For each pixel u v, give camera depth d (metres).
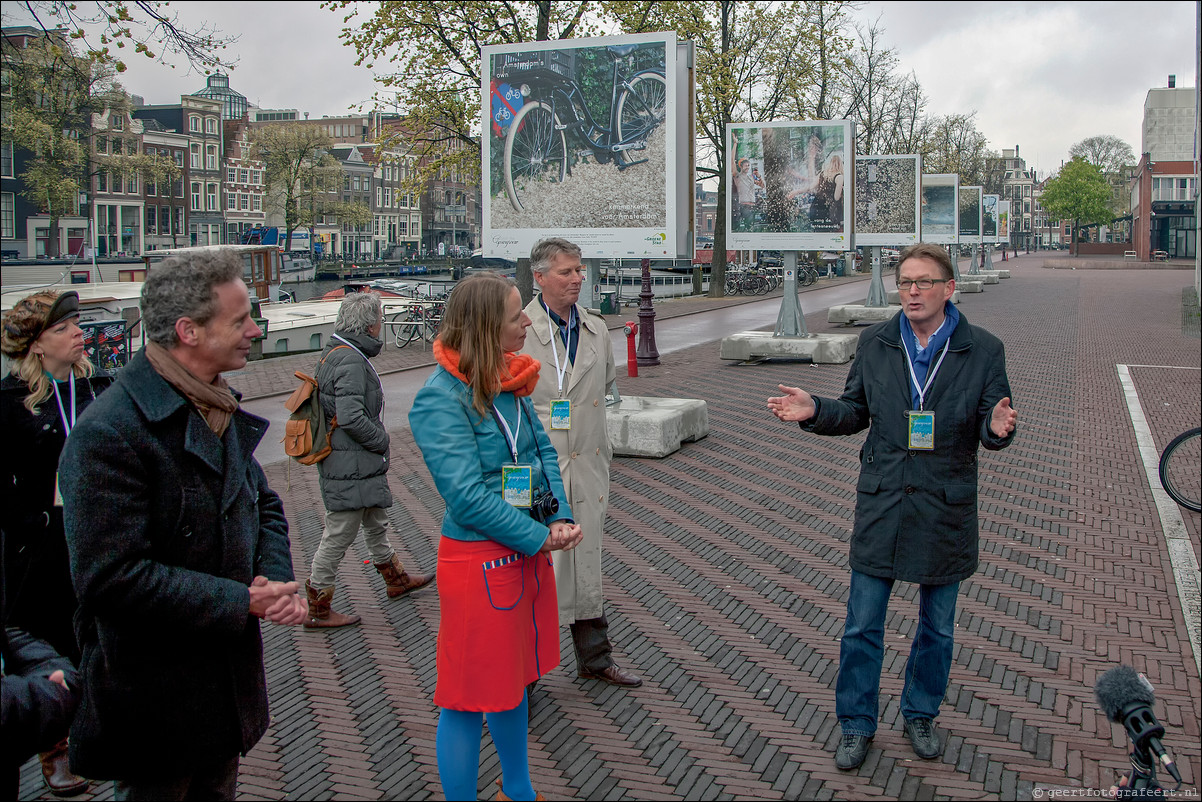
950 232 27.16
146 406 2.20
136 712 2.26
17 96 14.20
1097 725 3.69
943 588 3.42
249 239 56.94
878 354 3.45
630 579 5.46
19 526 3.11
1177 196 72.88
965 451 3.34
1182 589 5.19
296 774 3.44
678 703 3.96
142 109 66.81
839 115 45.41
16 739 1.94
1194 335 18.64
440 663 2.85
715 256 34.66
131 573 2.13
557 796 3.25
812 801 3.20
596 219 9.35
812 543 6.13
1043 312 24.86
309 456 4.73
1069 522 6.52
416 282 33.12
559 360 4.07
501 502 2.75
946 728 3.69
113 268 24.98
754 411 11.08
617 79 9.13
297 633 4.82
